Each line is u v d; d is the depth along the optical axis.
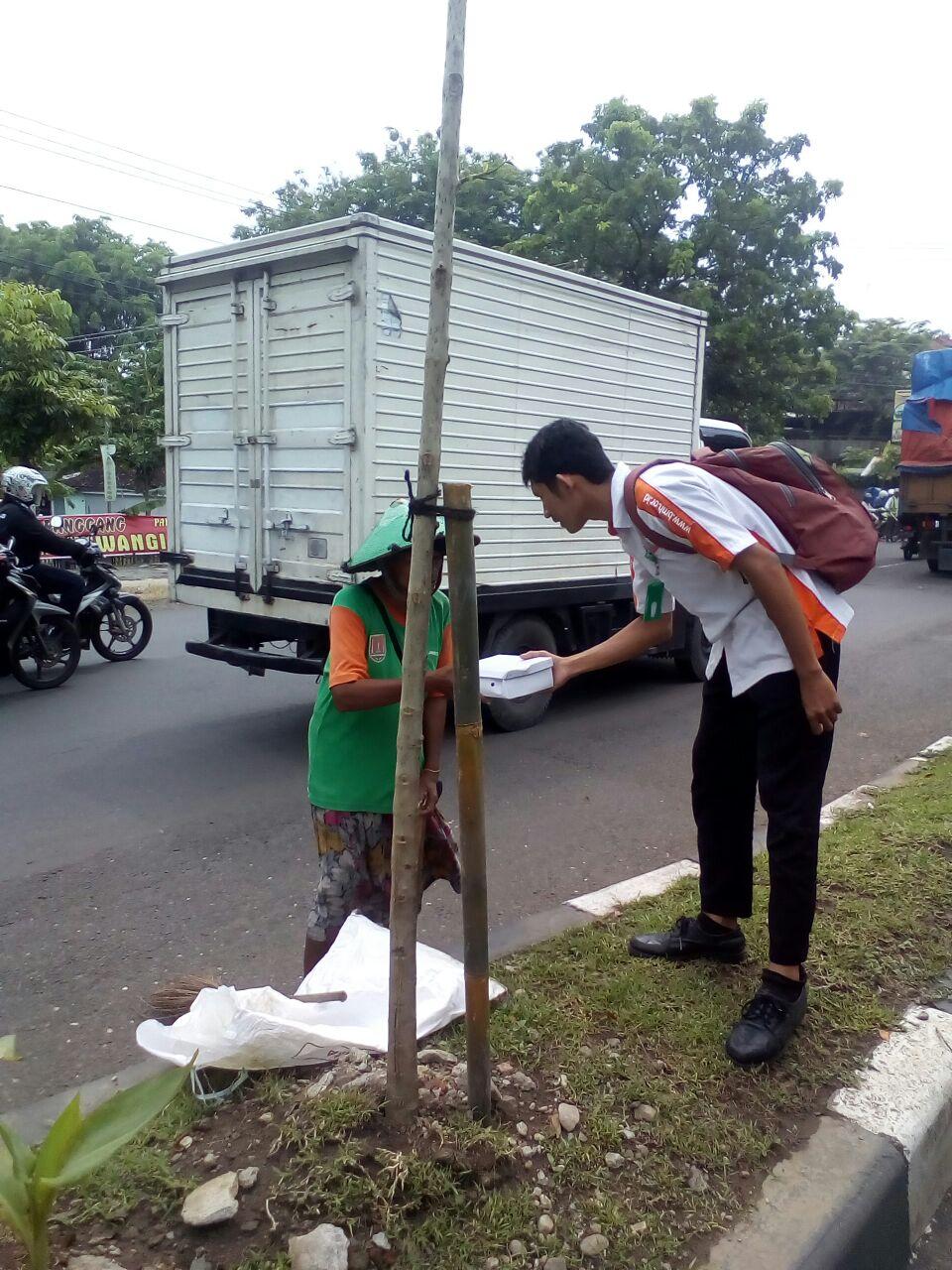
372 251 5.46
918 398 16.14
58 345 12.55
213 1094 2.30
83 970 3.49
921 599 14.09
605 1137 2.24
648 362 7.71
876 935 3.27
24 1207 1.64
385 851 2.77
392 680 2.48
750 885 3.02
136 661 9.18
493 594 6.54
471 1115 2.19
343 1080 2.28
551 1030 2.65
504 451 6.50
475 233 20.50
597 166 17.98
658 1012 2.77
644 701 7.82
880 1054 2.64
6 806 5.20
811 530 2.60
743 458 2.74
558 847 4.61
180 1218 1.93
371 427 5.60
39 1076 2.85
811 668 2.48
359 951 2.68
